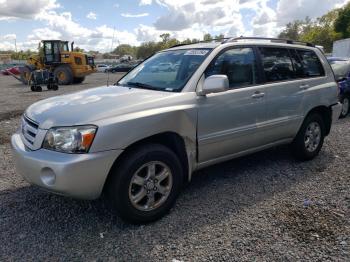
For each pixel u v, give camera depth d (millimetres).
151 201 3529
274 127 4746
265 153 5879
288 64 5059
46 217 3701
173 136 3693
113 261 2955
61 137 3160
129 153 3373
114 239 3285
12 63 64938
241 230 3414
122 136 3238
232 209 3857
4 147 6391
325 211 3783
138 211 3443
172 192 3674
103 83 26625
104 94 3914
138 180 3420
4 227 3496
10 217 3699
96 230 3443
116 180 3297
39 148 3287
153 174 3508
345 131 7555
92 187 3182
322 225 3479
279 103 4738
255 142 4590
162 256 3018
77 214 3766
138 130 3336
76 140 3119
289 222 3553
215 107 3980
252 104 4383
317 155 5762
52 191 3209
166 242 3227
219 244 3182
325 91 5457
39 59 25859
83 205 3969
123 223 3572
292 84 4941
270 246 3133
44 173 3188
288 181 4664
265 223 3541
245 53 4508
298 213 3746
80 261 2957
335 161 5477
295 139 5262
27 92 18672
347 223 3512
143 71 4676
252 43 4645
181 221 3604
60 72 25406
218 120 4031
